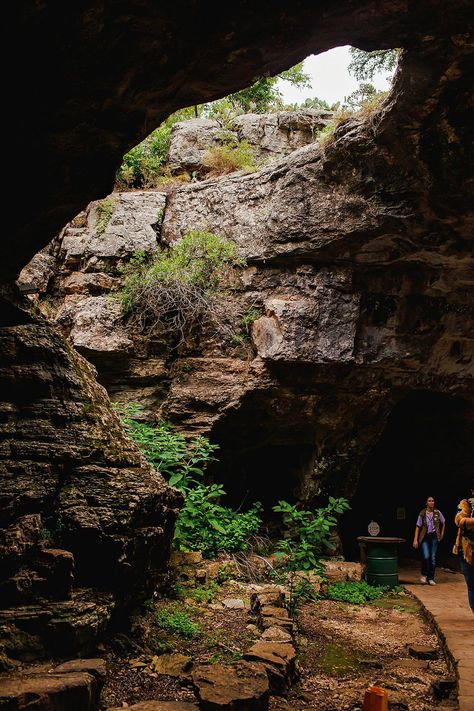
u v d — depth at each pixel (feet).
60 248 38.83
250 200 36.19
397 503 52.90
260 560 32.48
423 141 25.36
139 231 37.88
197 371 36.06
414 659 21.76
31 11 10.56
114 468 18.24
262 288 36.37
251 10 12.14
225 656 18.38
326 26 13.84
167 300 36.24
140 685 15.81
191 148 42.14
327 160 30.58
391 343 36.17
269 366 35.14
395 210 29.94
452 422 45.98
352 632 25.05
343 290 35.04
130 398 36.27
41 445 17.24
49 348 18.57
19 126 12.66
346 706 16.57
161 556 20.44
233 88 14.51
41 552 15.37
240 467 41.19
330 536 40.45
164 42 12.07
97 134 13.50
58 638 14.67
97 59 11.80
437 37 16.38
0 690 12.25
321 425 38.29
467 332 36.83
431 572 37.40
